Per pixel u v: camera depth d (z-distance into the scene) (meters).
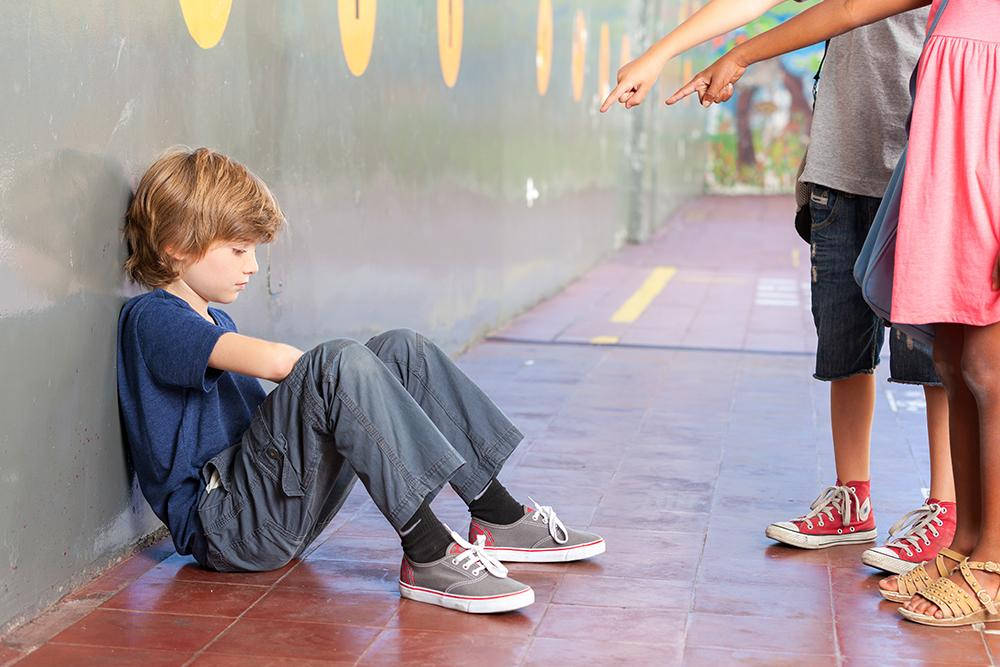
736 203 18.30
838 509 3.16
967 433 2.67
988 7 2.46
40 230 2.47
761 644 2.48
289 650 2.42
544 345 6.66
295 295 4.01
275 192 3.82
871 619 2.64
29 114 2.41
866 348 3.12
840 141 3.08
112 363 2.80
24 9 2.39
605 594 2.78
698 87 2.78
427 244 5.68
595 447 4.28
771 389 5.43
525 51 7.74
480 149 6.67
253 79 3.62
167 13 3.04
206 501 2.80
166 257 2.80
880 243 2.65
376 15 4.80
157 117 2.99
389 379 2.62
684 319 7.70
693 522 3.38
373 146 4.83
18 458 2.44
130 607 2.63
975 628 2.59
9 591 2.44
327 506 2.87
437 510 3.50
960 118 2.46
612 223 11.97
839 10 2.60
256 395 3.09
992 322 2.47
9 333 2.38
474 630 2.54
